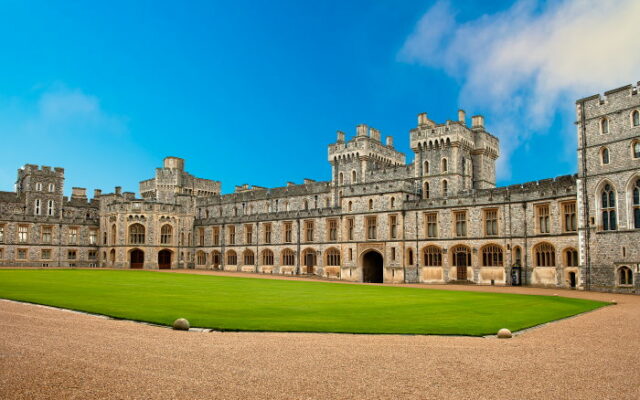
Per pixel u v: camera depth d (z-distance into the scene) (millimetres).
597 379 11922
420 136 67688
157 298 28969
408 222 62156
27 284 36656
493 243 54688
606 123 44656
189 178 104125
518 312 25016
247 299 29766
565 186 48938
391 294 35656
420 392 10727
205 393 10305
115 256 84375
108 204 87312
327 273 71000
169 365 12438
